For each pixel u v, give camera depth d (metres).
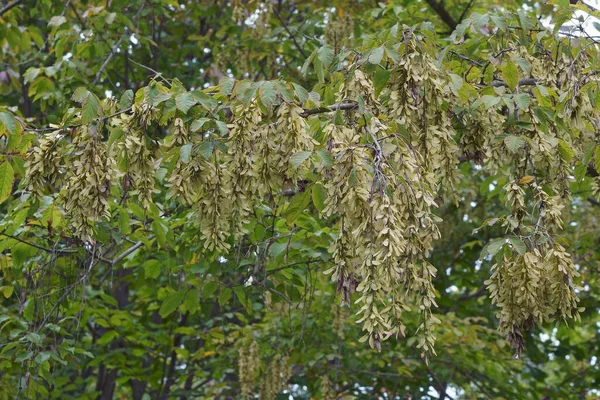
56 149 3.59
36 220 5.46
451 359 8.66
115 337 8.53
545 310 3.66
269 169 3.42
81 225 3.48
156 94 3.58
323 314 7.95
